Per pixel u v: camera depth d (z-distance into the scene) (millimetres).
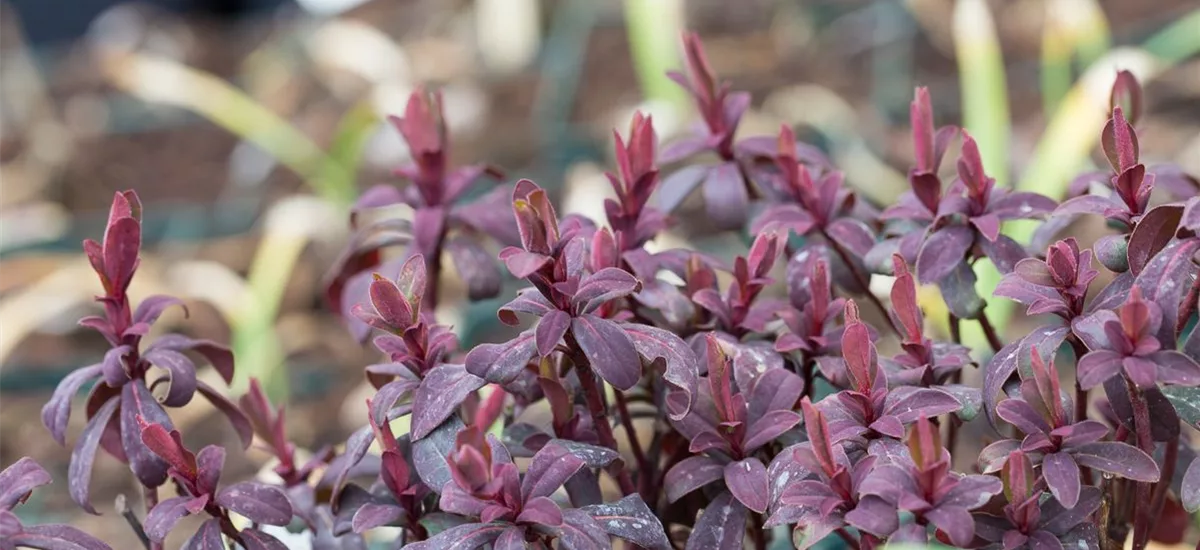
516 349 691
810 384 760
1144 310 662
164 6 3076
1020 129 1956
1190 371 661
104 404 760
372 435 718
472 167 847
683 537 797
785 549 840
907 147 2033
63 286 1640
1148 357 667
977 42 1298
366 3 3031
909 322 712
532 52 2520
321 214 1725
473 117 2336
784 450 704
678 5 1808
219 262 2045
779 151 795
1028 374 696
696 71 819
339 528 729
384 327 708
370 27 2865
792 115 2107
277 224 1633
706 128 832
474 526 681
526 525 682
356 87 2562
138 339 749
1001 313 1038
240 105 1983
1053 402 682
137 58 2082
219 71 2756
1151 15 2271
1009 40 2357
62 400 743
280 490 725
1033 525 682
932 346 737
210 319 1837
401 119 830
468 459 663
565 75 2377
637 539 691
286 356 1807
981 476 667
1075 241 704
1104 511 719
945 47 2373
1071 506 672
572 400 745
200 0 3096
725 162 822
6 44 2779
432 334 729
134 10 2998
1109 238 710
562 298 694
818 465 675
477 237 967
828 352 749
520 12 2498
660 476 766
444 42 2705
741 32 2600
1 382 1796
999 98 1295
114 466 1509
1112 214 708
